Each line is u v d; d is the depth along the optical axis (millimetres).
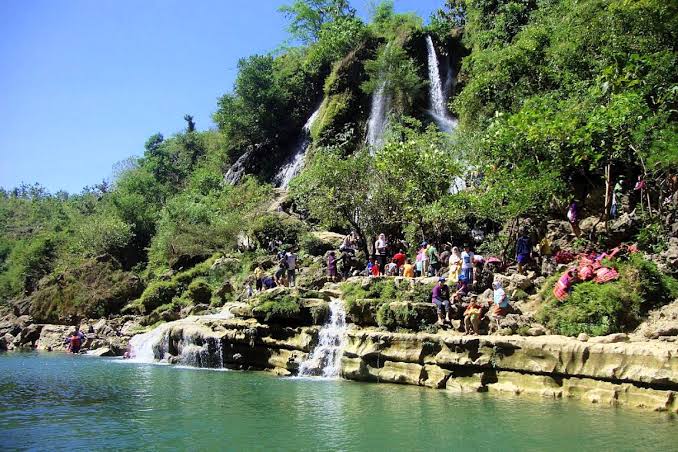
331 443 10625
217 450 10273
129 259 44500
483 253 23891
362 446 10406
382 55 43812
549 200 21609
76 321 35156
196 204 43938
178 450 10297
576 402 13508
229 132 51375
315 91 51719
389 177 27297
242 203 40906
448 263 22562
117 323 32156
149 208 50875
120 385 17375
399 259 23969
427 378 16328
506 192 21172
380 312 18312
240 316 22328
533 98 23922
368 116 44844
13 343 33750
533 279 19297
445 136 30594
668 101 19781
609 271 16203
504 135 21844
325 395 15242
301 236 32625
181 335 23609
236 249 36438
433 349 16422
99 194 74750
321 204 28422
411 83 42156
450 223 25547
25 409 13812
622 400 13039
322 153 36594
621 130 19172
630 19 22672
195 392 16000
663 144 17641
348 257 26234
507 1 40656
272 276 27656
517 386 14742
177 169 63188
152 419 12641
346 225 32125
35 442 10852
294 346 19734
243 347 21203
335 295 21016
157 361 24547
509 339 15070
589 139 19359
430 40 45438
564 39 26469
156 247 42812
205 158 64688
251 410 13445
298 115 50812
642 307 15562
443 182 26219
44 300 36906
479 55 33656
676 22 21266
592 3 25156
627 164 21203
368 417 12555
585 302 15727
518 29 36938
